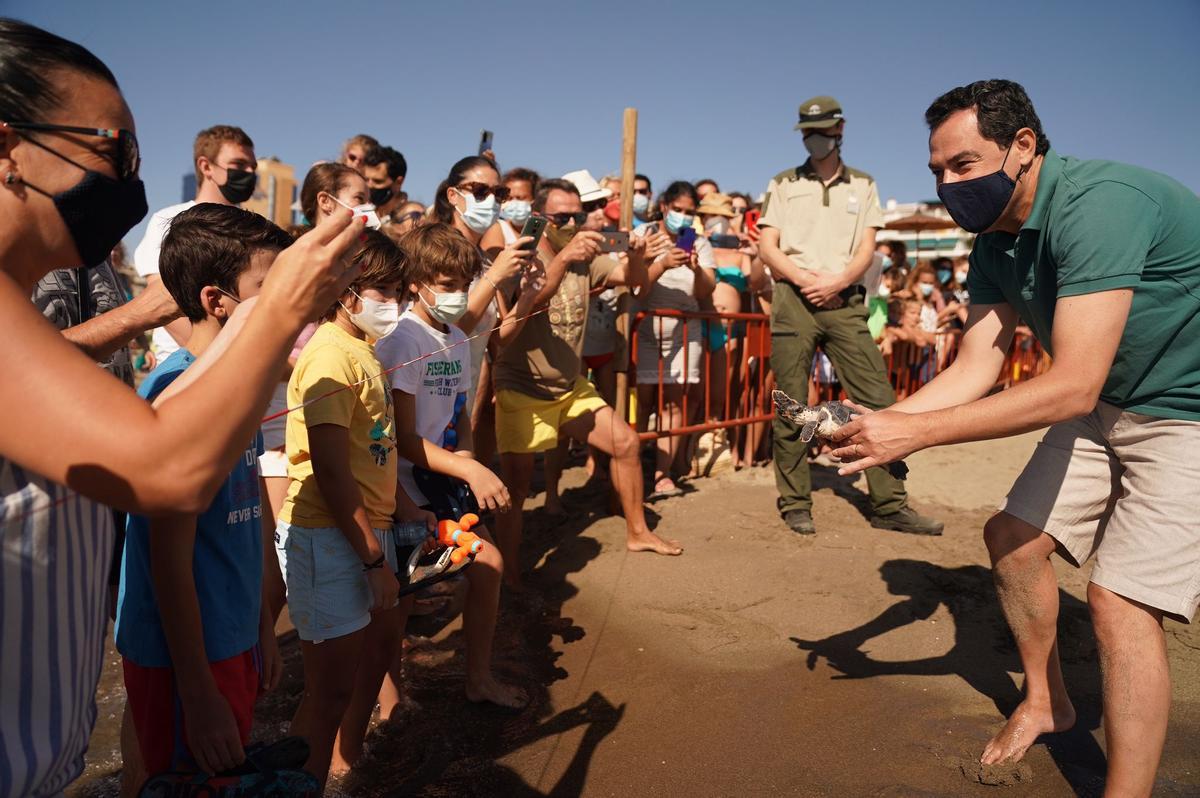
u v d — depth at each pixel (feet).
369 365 8.01
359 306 7.68
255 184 12.13
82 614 4.03
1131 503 7.57
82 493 3.31
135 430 3.24
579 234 13.34
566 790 8.36
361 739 8.81
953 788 8.38
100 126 3.81
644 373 19.21
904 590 13.66
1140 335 7.38
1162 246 7.17
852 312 16.79
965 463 23.12
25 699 3.77
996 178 7.54
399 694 10.00
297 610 7.82
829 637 12.00
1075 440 8.43
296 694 10.44
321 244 3.59
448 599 13.23
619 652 11.54
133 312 6.91
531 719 9.77
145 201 4.14
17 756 3.70
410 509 9.15
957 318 35.22
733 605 13.08
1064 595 13.39
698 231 20.24
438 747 9.11
